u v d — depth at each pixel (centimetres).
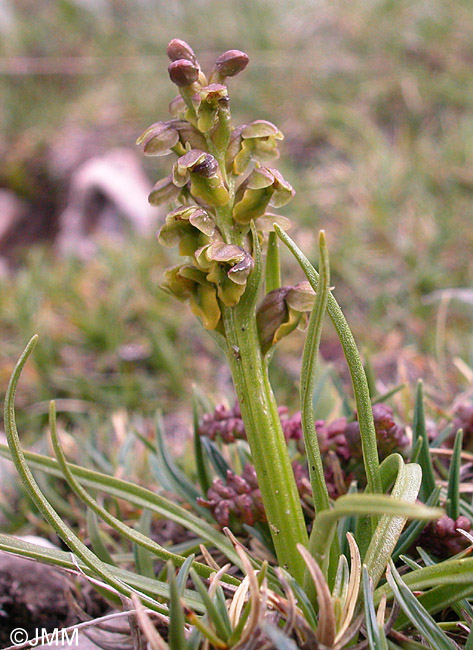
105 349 33
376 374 30
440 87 51
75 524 17
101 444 20
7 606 14
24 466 10
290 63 57
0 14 76
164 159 57
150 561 13
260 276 11
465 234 38
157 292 36
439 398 21
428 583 10
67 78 68
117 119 60
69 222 54
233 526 13
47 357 32
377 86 53
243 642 10
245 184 11
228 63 11
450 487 12
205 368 32
